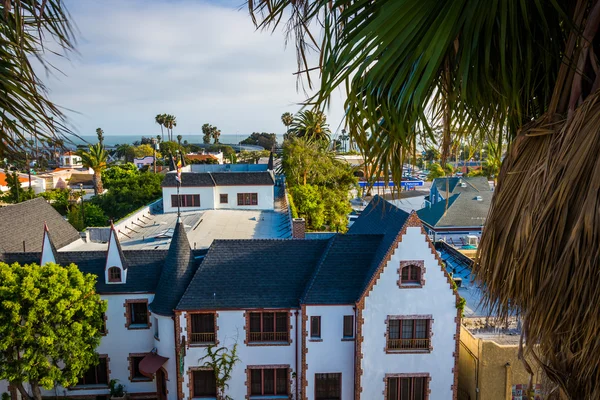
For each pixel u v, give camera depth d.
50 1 3.06
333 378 21.77
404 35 2.98
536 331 3.06
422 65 3.03
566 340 3.01
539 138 3.36
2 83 3.11
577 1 3.24
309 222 53.88
